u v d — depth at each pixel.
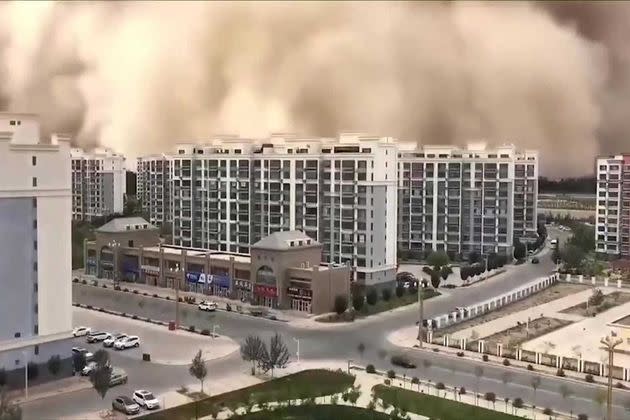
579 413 66.88
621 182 158.75
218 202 147.88
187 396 70.88
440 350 89.62
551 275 143.12
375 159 122.38
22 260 72.25
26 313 72.62
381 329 100.94
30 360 72.94
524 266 159.75
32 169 72.75
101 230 143.88
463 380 77.38
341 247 126.50
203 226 151.25
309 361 84.19
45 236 74.12
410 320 106.69
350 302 114.38
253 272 117.56
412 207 169.50
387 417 65.12
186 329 100.38
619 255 160.12
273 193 137.62
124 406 65.94
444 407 68.00
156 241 147.75
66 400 69.31
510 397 71.62
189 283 130.38
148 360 83.94
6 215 70.88
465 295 127.44
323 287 111.00
